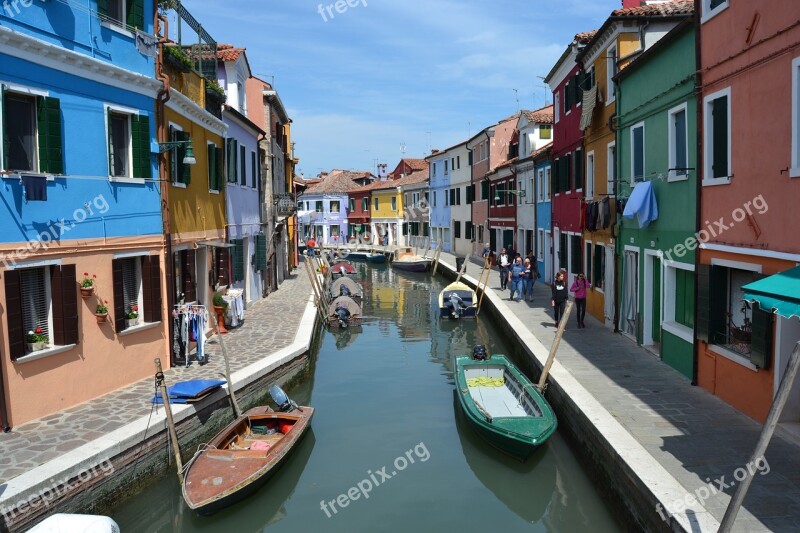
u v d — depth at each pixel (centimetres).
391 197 5716
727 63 933
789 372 481
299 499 884
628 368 1166
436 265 3791
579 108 1898
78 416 924
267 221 2450
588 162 1803
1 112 855
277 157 2922
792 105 771
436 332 2073
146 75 1134
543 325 1650
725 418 875
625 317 1467
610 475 785
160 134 1184
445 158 4578
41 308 949
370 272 4209
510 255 2891
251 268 2117
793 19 768
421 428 1147
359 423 1177
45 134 920
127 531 805
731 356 930
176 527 816
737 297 962
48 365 933
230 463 853
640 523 682
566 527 798
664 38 1138
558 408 1073
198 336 1255
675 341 1141
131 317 1104
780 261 804
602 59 1625
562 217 2194
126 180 1088
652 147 1255
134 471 834
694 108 1045
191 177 1413
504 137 3569
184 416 953
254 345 1434
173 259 1256
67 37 961
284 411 1101
